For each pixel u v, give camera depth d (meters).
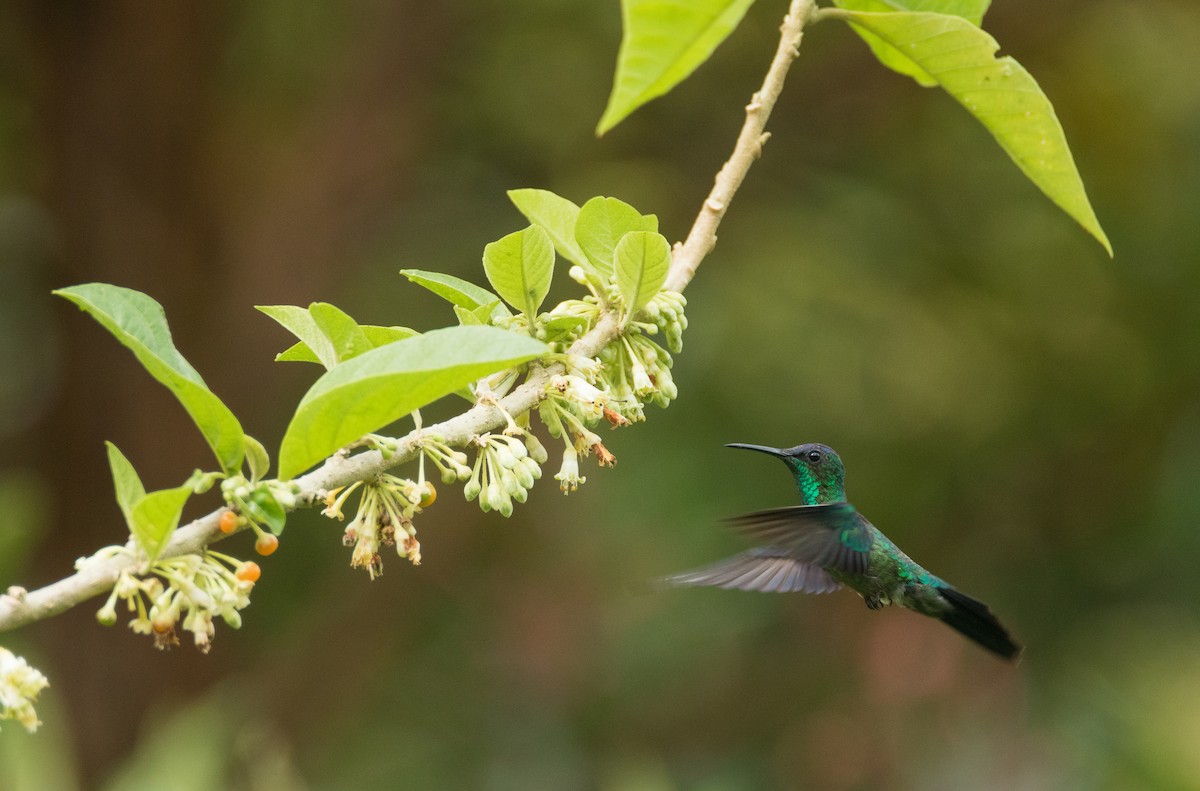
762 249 14.27
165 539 3.54
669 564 13.67
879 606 6.84
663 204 14.18
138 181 12.43
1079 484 14.22
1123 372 14.30
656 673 14.12
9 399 13.64
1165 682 12.59
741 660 14.08
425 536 13.84
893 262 14.37
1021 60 14.27
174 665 12.56
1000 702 13.02
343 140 13.06
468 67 13.74
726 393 13.91
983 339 14.48
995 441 14.29
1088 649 13.50
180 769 7.05
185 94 12.48
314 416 3.70
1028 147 5.32
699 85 14.13
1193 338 13.98
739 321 14.08
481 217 14.24
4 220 13.73
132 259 12.43
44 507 12.70
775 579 6.64
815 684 13.79
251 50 14.10
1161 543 13.94
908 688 13.18
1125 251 14.24
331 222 13.10
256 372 12.96
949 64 5.19
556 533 14.11
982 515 14.23
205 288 12.79
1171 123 14.42
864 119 14.18
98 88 12.32
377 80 13.11
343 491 4.12
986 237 14.54
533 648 14.12
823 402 14.09
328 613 13.52
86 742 12.20
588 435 4.63
